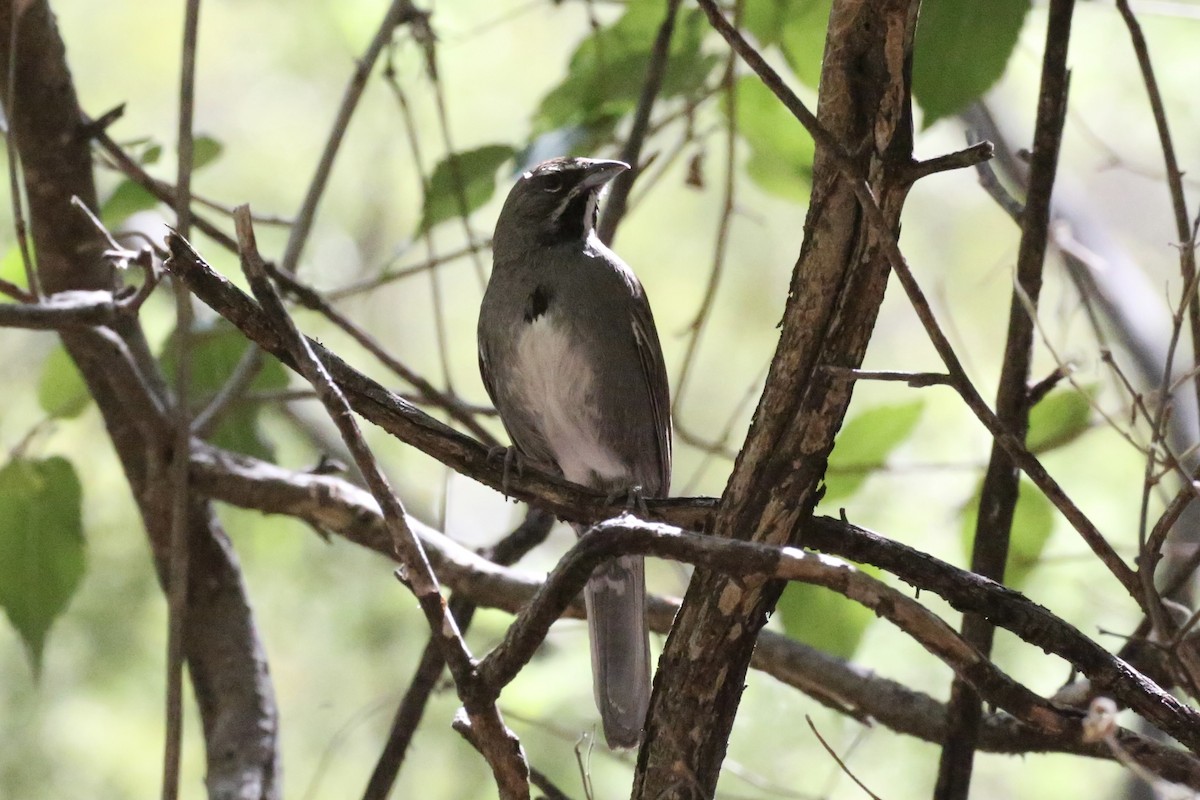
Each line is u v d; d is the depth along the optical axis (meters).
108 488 14.63
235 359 11.01
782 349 5.90
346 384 6.91
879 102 5.55
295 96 16.52
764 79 5.49
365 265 16.08
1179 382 6.44
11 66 8.40
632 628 8.84
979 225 16.97
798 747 11.55
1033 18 12.48
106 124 9.49
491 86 16.03
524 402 10.29
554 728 10.14
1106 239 12.70
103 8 16.58
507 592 9.20
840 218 5.67
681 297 16.95
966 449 13.83
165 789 7.37
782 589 6.07
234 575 10.05
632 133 10.05
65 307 7.21
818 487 6.98
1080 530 6.13
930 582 6.19
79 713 14.08
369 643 14.84
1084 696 7.41
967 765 7.99
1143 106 15.69
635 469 10.48
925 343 16.52
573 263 10.10
